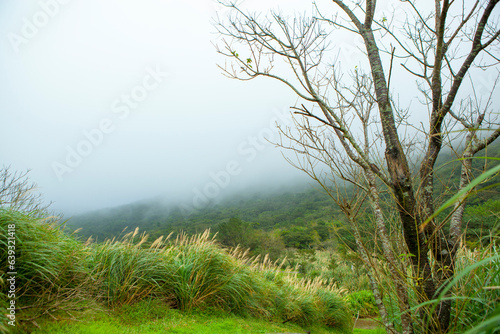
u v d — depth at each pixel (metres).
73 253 3.87
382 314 2.81
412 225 2.50
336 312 8.04
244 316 5.89
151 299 4.87
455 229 2.79
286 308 6.88
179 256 6.14
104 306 4.19
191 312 5.11
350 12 3.04
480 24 2.49
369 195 2.89
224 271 5.97
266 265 8.59
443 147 2.97
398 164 2.53
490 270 2.69
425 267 2.52
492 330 1.53
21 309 3.11
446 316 2.46
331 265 13.38
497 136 2.48
